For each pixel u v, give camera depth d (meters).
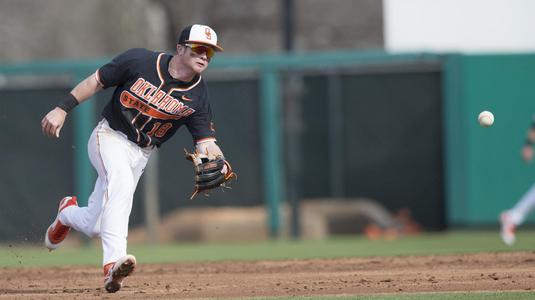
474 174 48.84
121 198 21.58
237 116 49.56
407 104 49.69
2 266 32.34
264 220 49.22
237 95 49.59
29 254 41.34
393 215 49.94
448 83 49.09
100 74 21.41
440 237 47.03
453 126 49.06
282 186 49.59
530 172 48.59
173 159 49.16
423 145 49.69
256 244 45.88
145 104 21.44
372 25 89.12
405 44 67.25
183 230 48.91
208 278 26.39
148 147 22.25
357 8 89.25
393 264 29.11
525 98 48.66
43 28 90.19
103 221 21.55
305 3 89.25
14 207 48.75
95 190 22.62
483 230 48.97
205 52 20.98
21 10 90.38
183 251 41.00
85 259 36.88
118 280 21.31
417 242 42.94
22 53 88.81
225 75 49.53
